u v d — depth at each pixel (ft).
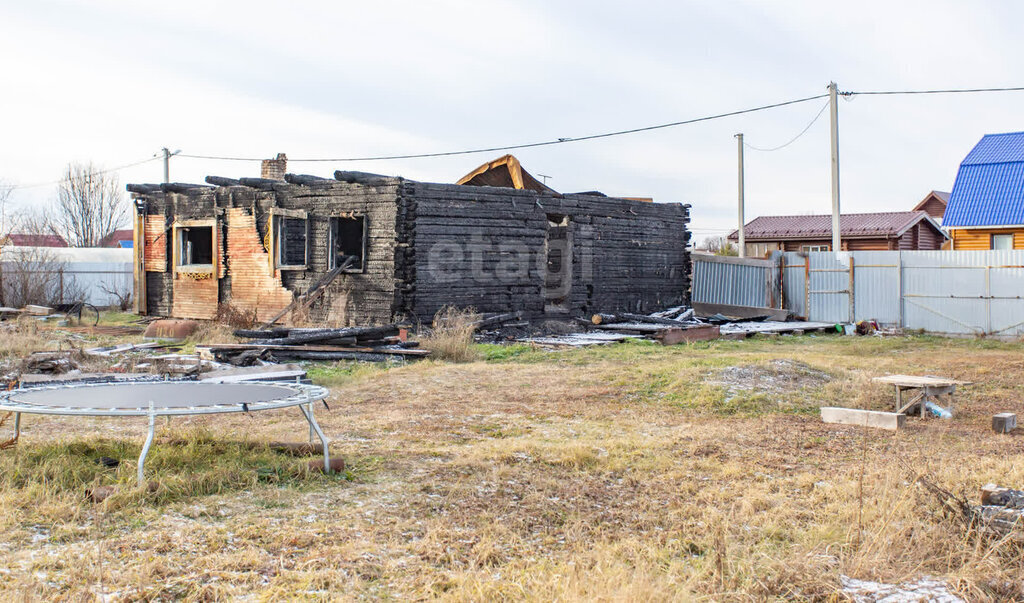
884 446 26.91
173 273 80.48
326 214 67.67
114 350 49.47
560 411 33.55
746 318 89.76
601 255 79.97
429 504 19.24
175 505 18.40
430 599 13.43
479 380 41.96
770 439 27.91
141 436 26.04
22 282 94.12
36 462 21.27
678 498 20.26
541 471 22.72
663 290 88.43
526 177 75.92
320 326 66.90
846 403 35.94
